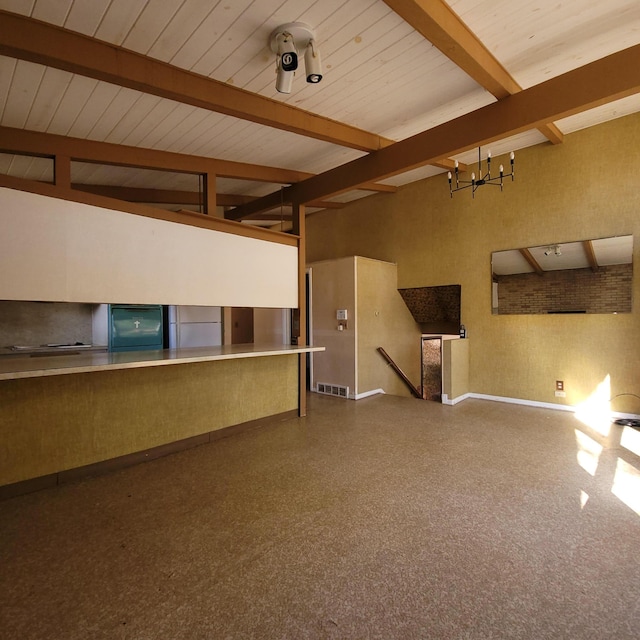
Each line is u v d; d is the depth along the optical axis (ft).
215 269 11.85
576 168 14.51
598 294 14.26
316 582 5.65
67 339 16.38
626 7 7.59
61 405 9.14
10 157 11.66
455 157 16.53
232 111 8.96
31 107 8.84
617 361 13.97
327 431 12.98
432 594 5.39
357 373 18.10
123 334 16.12
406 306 21.25
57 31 6.61
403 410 15.71
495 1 7.14
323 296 19.39
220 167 13.03
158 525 7.22
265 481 9.11
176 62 7.79
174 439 11.17
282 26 6.96
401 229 20.07
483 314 17.21
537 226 15.52
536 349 15.81
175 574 5.85
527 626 4.82
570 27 8.09
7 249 7.93
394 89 9.58
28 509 7.87
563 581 5.62
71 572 5.90
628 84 8.03
